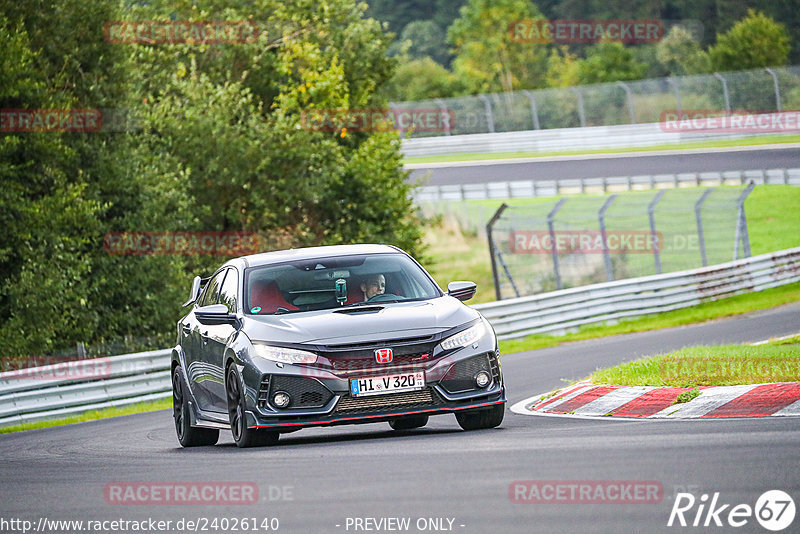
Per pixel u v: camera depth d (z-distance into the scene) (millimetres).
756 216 149750
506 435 28828
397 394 30047
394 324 30828
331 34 133875
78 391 63531
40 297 85000
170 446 37844
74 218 87375
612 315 92750
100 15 98312
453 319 31484
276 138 114062
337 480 22781
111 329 95375
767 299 97188
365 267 34562
